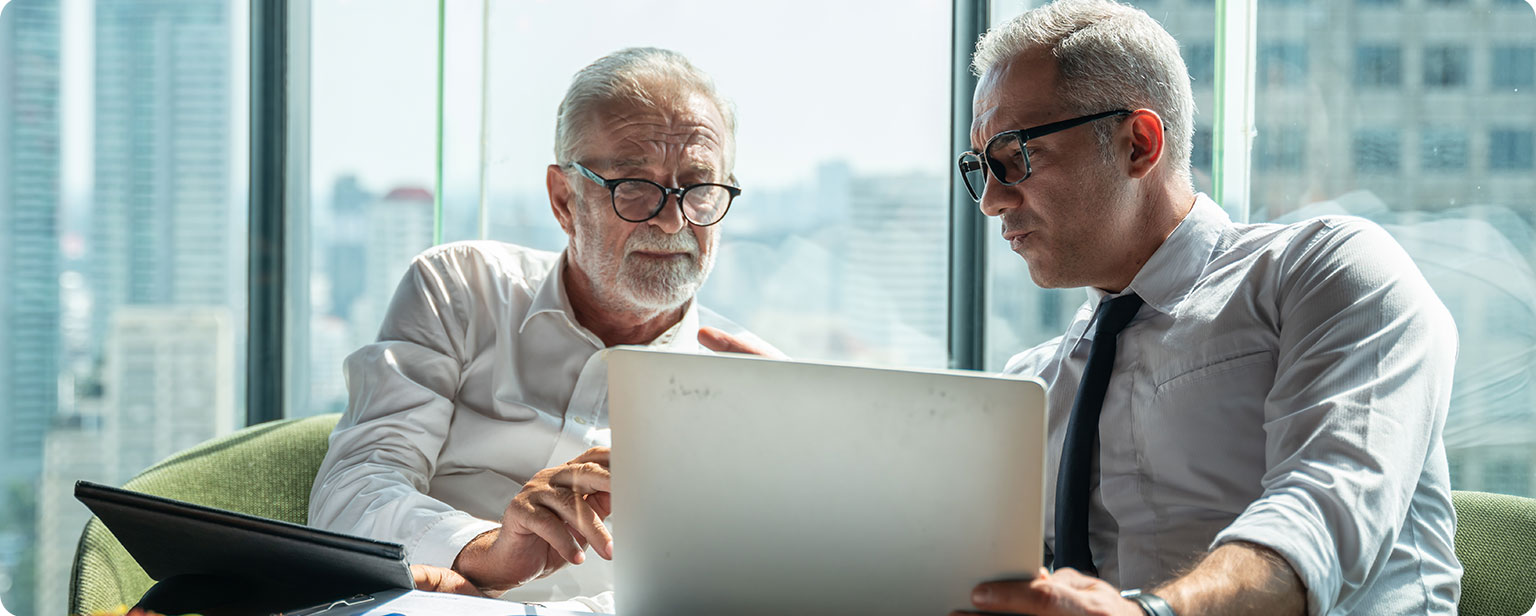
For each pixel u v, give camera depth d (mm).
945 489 766
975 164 1394
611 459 877
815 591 818
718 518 839
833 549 805
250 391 2148
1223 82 1880
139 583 1332
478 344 1649
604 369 1609
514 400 1607
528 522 1155
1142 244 1337
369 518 1342
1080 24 1312
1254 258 1283
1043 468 742
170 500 966
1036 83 1298
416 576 1159
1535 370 1839
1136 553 1266
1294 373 1131
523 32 1990
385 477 1420
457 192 2000
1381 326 1095
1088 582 819
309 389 2152
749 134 2098
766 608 838
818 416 792
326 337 2145
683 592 868
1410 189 1893
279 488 1598
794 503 811
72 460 2150
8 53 2070
